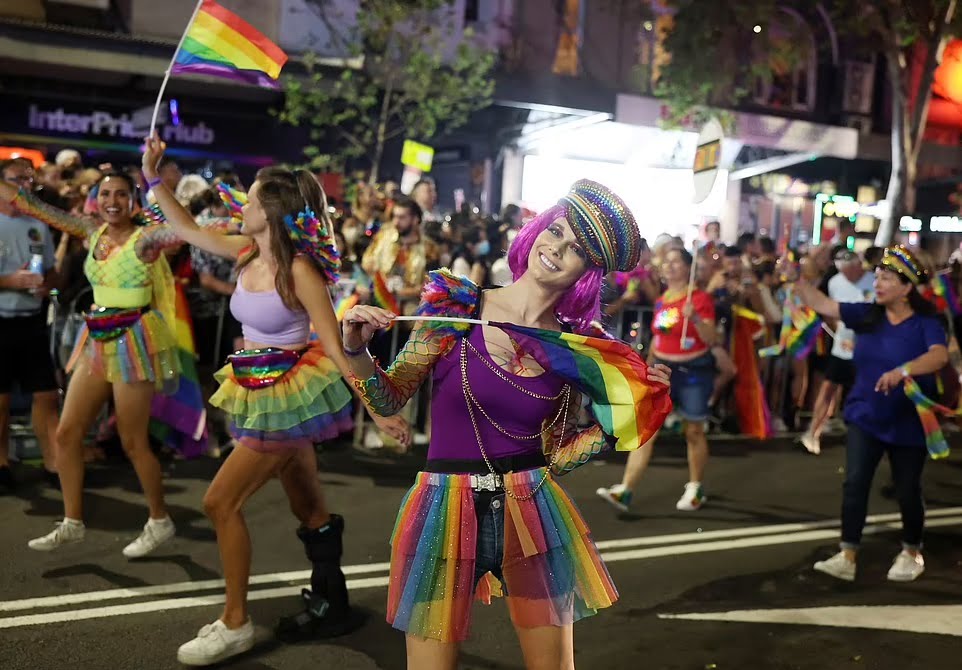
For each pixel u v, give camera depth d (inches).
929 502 304.5
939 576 223.3
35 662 156.0
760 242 459.5
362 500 266.2
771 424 372.8
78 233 215.5
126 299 198.2
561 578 104.9
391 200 394.9
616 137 746.2
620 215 103.0
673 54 682.8
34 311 256.8
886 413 214.7
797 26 825.5
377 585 198.2
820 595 206.4
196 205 297.4
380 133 557.9
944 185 906.7
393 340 324.2
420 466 309.9
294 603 186.2
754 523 265.9
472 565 102.8
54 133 560.4
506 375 103.0
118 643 164.9
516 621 106.1
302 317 156.4
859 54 860.6
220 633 156.4
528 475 105.3
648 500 285.0
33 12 484.1
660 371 109.2
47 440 263.4
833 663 168.9
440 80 552.1
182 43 167.2
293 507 170.9
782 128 750.5
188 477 278.7
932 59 634.2
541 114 678.5
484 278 358.3
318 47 566.9
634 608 194.2
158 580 195.6
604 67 723.4
